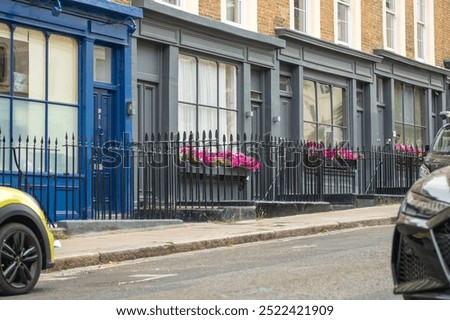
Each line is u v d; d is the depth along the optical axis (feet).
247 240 45.57
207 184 61.41
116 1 55.36
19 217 28.81
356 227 53.52
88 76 53.16
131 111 55.83
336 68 77.82
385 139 86.99
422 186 19.75
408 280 19.77
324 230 50.88
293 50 72.13
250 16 67.67
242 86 66.64
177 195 55.67
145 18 57.11
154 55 59.31
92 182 52.01
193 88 62.18
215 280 29.43
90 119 53.16
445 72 96.58
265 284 27.63
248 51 67.05
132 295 26.94
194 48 61.41
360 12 81.92
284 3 71.97
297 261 34.42
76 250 39.17
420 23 94.32
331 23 77.82
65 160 51.72
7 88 48.47
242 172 61.77
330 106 78.13
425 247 18.62
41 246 29.68
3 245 27.76
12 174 47.11
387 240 41.73
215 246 43.75
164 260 39.11
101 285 30.58
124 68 55.77
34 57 50.24
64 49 52.26
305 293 25.45
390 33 88.43
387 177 73.77
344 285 26.78
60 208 50.78
